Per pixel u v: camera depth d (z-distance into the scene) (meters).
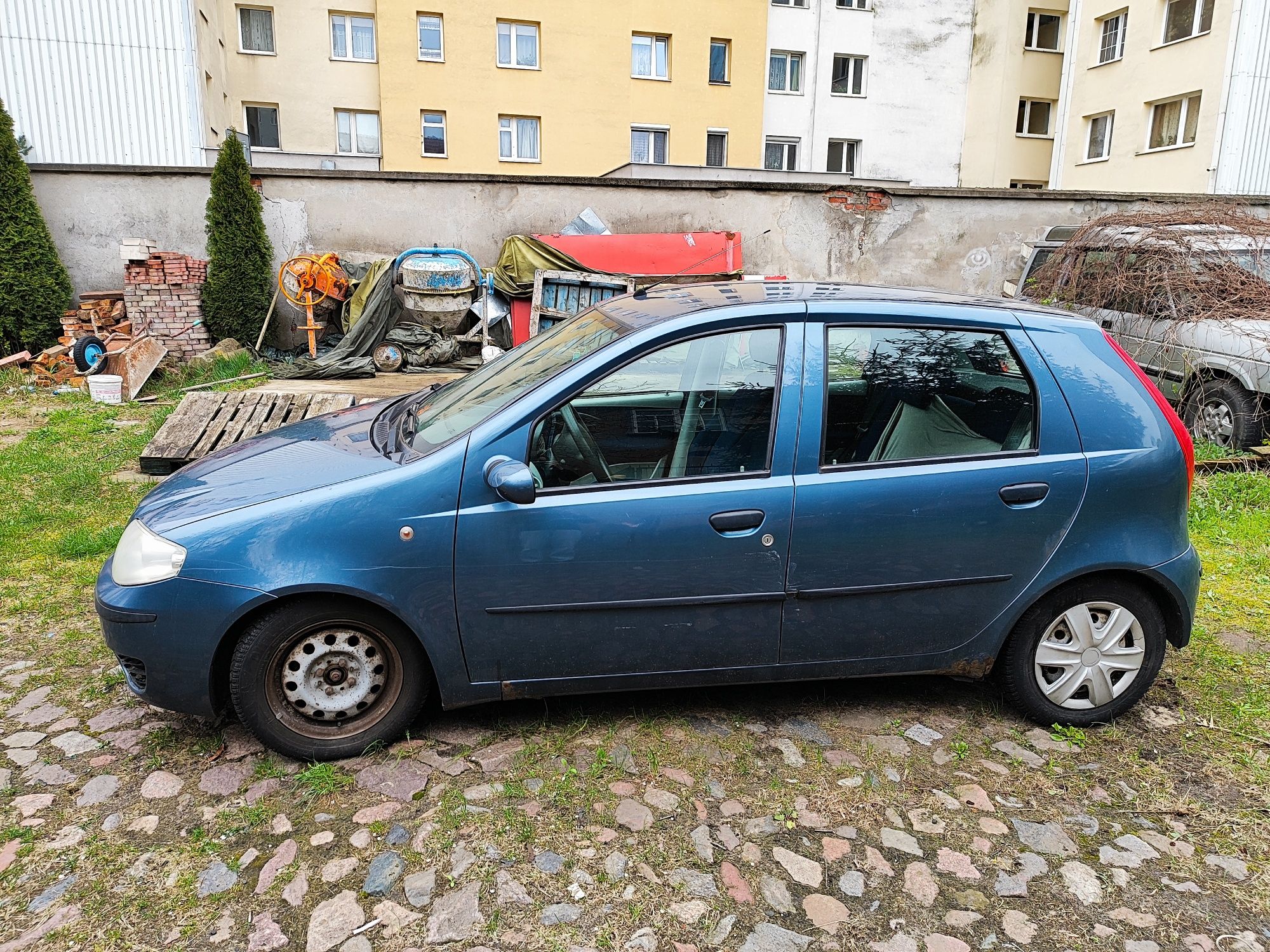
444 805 2.76
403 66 24.86
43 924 2.30
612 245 11.95
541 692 3.06
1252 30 20.11
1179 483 3.19
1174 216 8.59
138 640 2.82
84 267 11.70
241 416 6.97
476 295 11.57
